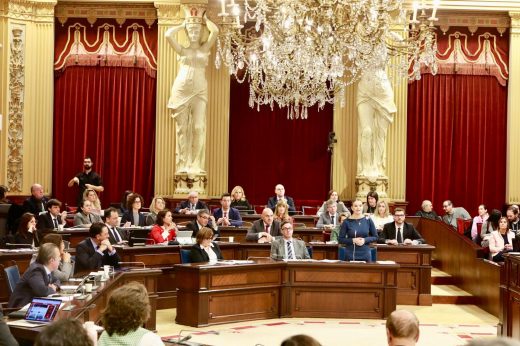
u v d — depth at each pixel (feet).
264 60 40.63
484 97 56.59
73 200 55.21
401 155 55.01
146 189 55.83
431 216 51.96
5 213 44.55
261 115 58.08
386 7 35.17
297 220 49.98
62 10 55.31
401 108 54.95
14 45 52.95
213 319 35.27
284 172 58.18
